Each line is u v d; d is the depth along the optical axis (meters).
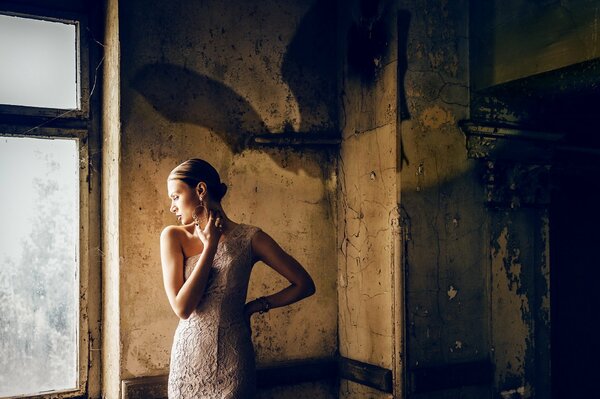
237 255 2.18
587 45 2.50
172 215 2.76
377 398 2.91
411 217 2.86
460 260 2.99
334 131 3.21
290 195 3.07
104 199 2.89
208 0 2.87
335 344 3.19
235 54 2.93
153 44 2.73
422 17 2.92
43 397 2.78
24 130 2.75
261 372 2.89
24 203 2.80
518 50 2.80
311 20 3.15
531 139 3.22
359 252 3.06
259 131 2.99
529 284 3.21
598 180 3.76
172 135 2.77
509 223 3.16
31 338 2.80
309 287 2.32
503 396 3.08
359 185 3.06
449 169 2.98
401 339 2.80
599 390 3.72
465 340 2.99
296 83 3.10
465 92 3.04
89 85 2.92
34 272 2.81
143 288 2.68
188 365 2.08
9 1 2.76
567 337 3.57
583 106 3.24
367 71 3.02
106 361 2.84
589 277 3.72
